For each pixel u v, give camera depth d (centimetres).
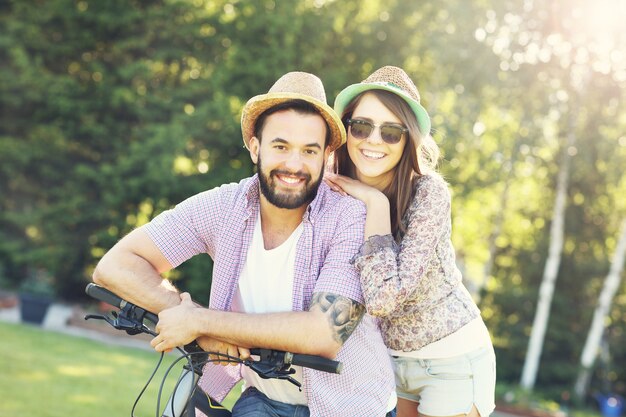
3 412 758
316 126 257
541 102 1780
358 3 2133
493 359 355
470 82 1756
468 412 340
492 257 2019
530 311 2125
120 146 2131
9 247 2153
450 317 340
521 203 2211
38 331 1502
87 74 2197
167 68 2203
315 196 264
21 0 2194
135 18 2112
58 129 2148
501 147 1820
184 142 1936
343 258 262
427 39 1839
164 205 1989
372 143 324
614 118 1827
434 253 330
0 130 2241
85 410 813
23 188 2259
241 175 1969
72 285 2183
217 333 248
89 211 2105
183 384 253
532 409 1631
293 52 2009
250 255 273
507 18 1781
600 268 2122
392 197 333
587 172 1914
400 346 346
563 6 1747
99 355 1270
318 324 249
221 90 1981
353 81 2081
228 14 2166
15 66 2214
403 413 370
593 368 2078
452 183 1755
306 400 271
